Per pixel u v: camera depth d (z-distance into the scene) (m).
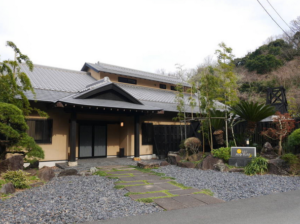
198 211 4.20
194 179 7.01
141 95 14.82
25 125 6.94
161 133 13.18
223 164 8.60
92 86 11.37
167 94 17.45
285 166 7.64
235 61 38.56
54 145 10.33
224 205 4.56
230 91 9.27
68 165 9.67
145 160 12.05
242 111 9.38
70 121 9.88
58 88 11.75
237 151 8.69
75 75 15.82
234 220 3.76
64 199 4.89
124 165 10.01
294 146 8.66
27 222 3.66
